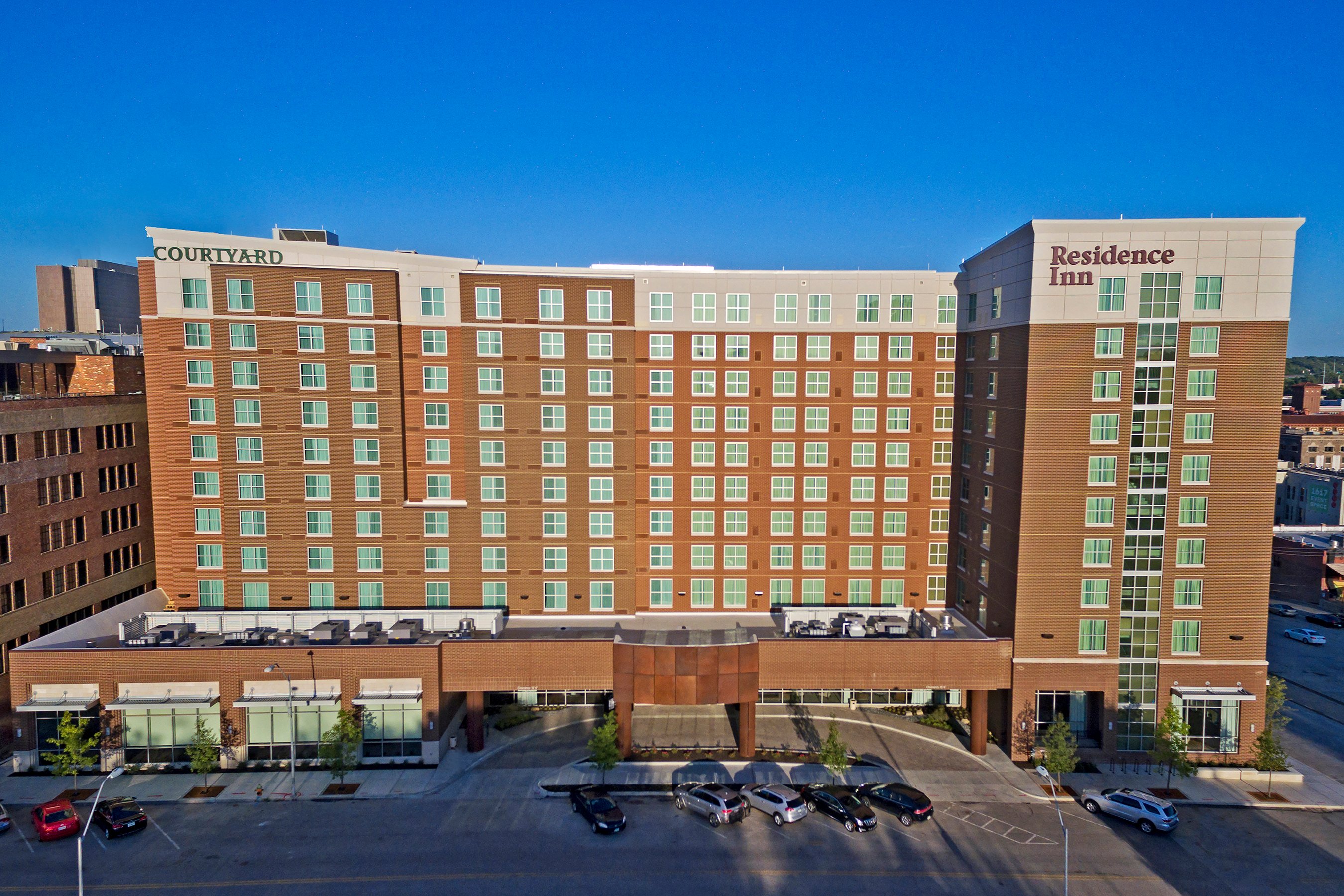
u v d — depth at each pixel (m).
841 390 54.44
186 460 51.88
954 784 43.38
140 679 44.72
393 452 51.72
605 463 52.75
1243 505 44.50
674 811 40.47
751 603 55.72
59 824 36.84
